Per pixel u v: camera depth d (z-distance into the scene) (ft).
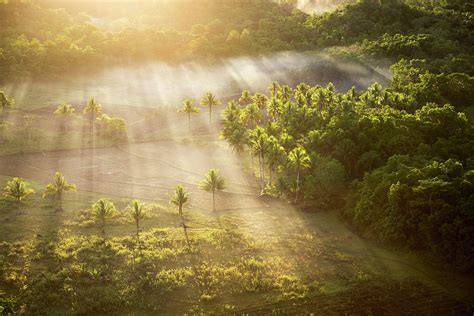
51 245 279.49
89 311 228.02
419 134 350.64
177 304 234.38
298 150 354.13
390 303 232.53
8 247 275.59
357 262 268.41
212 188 338.34
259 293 242.78
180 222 320.09
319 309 229.86
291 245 288.51
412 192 270.46
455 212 253.44
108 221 317.22
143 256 271.49
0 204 331.77
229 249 283.38
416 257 266.98
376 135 362.53
